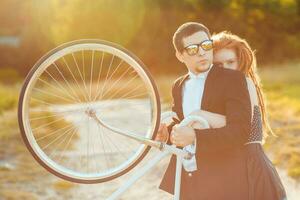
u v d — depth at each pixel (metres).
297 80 21.69
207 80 3.76
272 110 13.40
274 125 11.33
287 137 10.03
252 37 31.78
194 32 3.74
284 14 33.09
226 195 3.75
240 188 3.74
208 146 3.61
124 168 3.78
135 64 3.74
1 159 9.27
